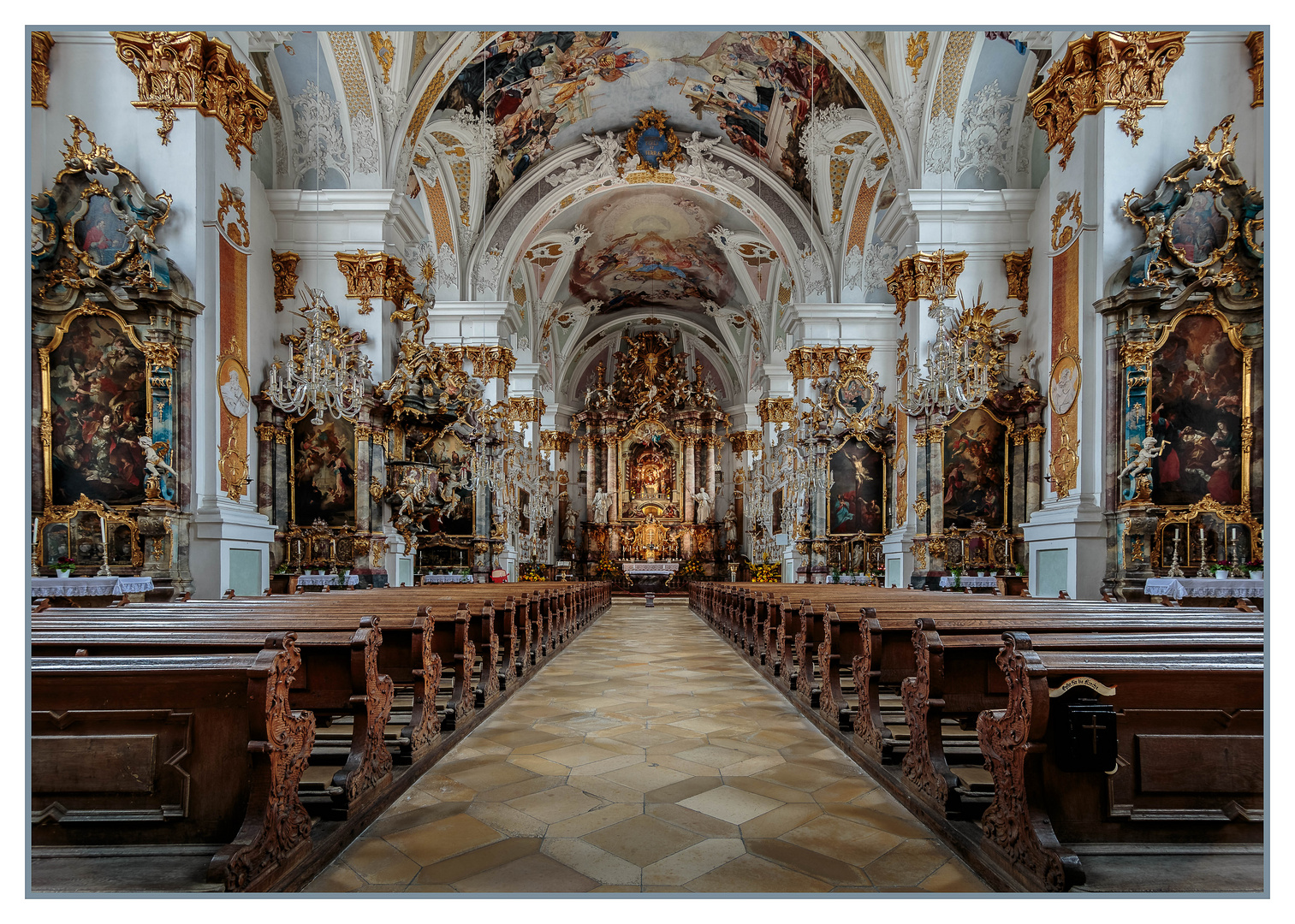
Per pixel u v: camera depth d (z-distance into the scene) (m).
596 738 5.44
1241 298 8.84
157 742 3.10
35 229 8.66
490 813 3.89
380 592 10.09
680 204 22.92
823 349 18.22
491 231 19.61
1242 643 3.46
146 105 8.99
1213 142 9.13
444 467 14.39
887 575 15.05
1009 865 3.04
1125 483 8.88
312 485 12.50
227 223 9.58
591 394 34.19
